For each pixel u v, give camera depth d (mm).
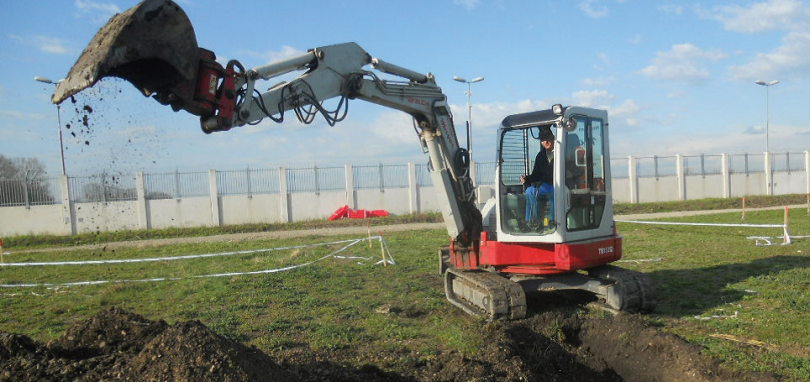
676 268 10320
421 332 6562
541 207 6992
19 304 9266
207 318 7594
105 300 9305
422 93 7754
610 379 5688
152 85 4637
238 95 5418
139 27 4211
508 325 6246
